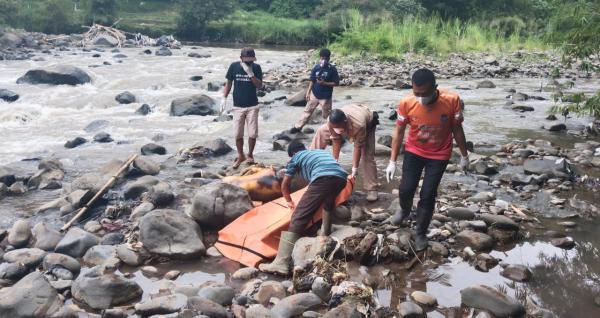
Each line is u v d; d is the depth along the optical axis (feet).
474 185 22.67
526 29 108.06
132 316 12.92
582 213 19.58
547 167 23.91
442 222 18.54
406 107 16.44
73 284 14.08
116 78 56.39
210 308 12.69
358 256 15.60
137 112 40.27
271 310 12.98
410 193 17.02
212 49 105.29
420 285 14.56
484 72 63.72
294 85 53.42
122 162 23.77
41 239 16.93
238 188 18.38
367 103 43.01
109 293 13.48
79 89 49.32
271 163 26.53
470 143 28.37
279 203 18.16
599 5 26.20
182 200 20.40
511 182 22.91
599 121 35.70
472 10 113.60
